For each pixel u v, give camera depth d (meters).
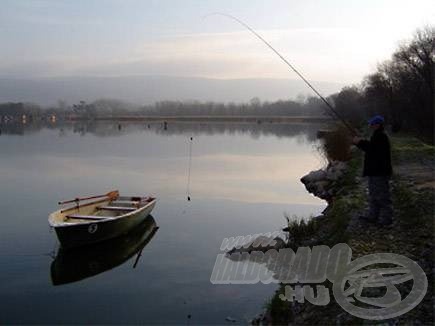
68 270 10.96
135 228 14.23
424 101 32.62
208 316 8.35
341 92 53.09
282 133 85.31
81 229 11.91
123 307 8.89
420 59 34.16
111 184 23.44
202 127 116.25
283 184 23.94
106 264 11.41
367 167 9.52
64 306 8.95
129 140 60.78
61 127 113.31
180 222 15.48
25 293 9.64
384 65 47.03
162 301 9.09
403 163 18.89
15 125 129.25
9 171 27.53
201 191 21.62
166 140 61.34
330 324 6.72
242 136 74.38
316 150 42.69
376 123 9.20
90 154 39.03
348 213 11.24
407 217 9.78
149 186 22.97
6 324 8.21
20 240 13.23
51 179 24.70
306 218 14.34
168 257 11.80
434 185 12.56
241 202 18.97
